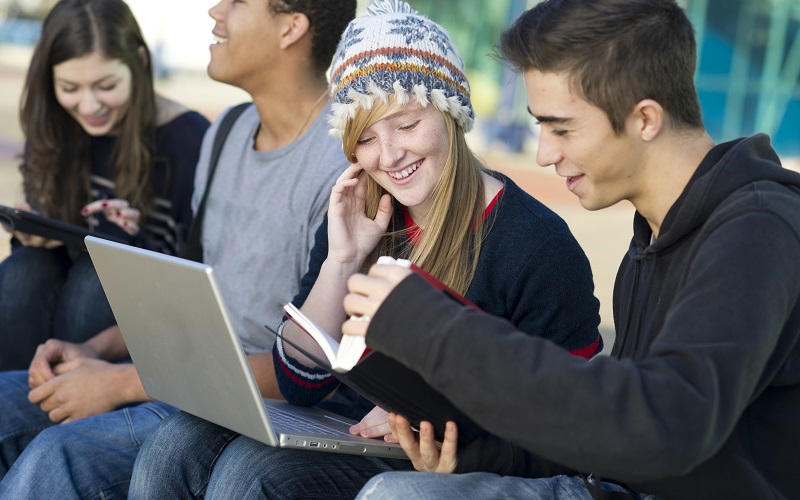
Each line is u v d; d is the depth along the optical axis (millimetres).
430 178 2365
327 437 2064
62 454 2492
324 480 2166
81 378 2895
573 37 1740
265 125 3059
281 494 2117
